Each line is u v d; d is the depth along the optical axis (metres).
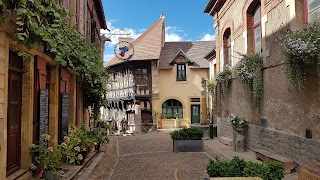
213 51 20.28
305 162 7.17
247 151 11.15
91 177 7.50
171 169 8.39
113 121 30.14
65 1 8.94
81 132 8.87
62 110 8.22
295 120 7.67
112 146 14.07
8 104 5.49
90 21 14.71
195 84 27.00
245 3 11.15
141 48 27.41
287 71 7.06
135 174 7.83
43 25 5.14
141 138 18.06
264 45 9.52
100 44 21.75
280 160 7.70
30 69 6.12
